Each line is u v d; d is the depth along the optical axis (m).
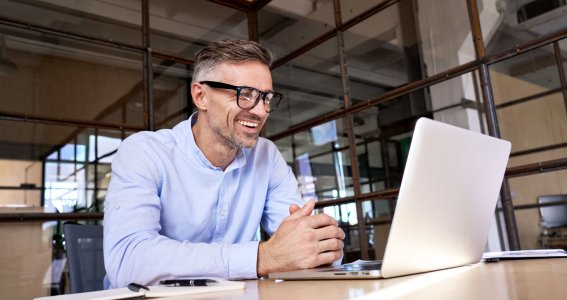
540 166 2.25
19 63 3.74
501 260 0.73
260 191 1.04
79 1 3.54
